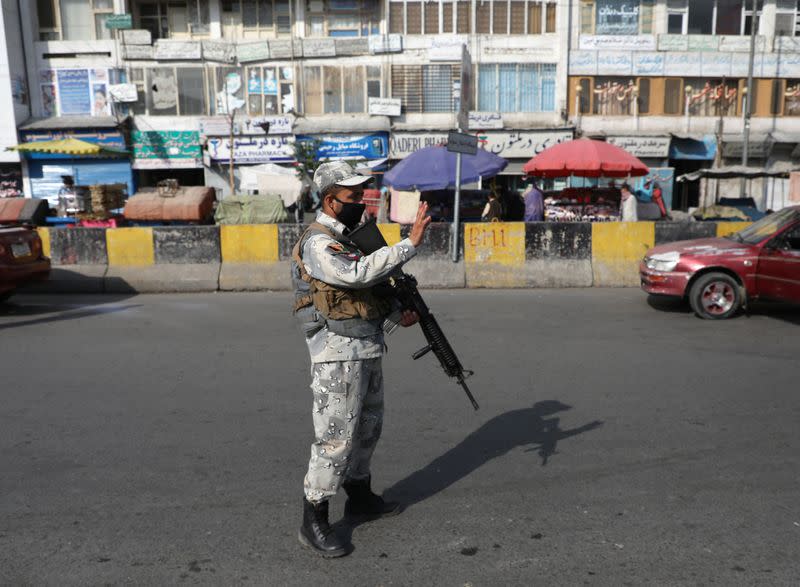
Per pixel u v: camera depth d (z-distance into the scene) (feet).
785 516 10.39
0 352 21.71
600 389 17.13
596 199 49.90
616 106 85.05
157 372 19.12
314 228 9.44
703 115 85.46
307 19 85.61
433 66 84.38
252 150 84.69
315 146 82.28
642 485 11.60
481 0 83.51
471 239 35.32
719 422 14.64
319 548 9.44
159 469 12.46
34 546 9.73
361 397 9.50
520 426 14.60
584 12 83.82
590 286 35.12
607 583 8.66
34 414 15.60
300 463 12.72
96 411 15.78
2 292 29.40
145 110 84.84
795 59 85.15
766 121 85.87
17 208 46.91
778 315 27.07
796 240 25.71
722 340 22.58
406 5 84.07
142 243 35.55
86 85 84.38
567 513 10.64
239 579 8.86
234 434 14.24
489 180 83.61
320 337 9.32
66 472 12.35
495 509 10.84
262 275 35.24
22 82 83.20
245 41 84.58
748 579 8.68
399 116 84.99
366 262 8.80
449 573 8.97
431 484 11.84
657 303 29.94
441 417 15.21
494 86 84.79
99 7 84.53
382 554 9.50
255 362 20.11
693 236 35.01
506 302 30.50
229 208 45.21
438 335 10.20
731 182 86.17
